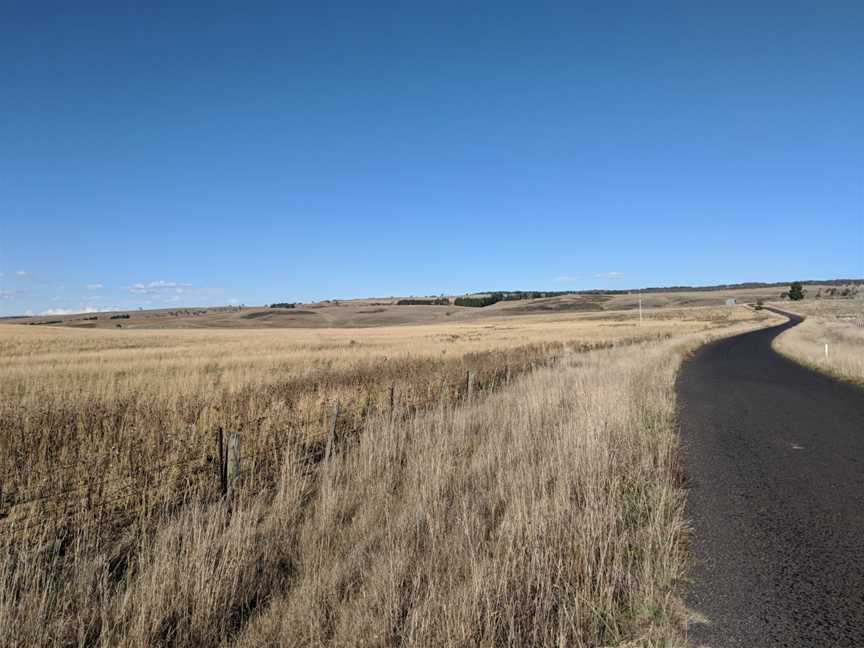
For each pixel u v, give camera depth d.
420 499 5.90
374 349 35.19
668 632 3.62
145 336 58.09
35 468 7.53
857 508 6.18
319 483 7.11
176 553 4.86
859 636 3.65
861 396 15.42
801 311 124.62
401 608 3.97
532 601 3.93
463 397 14.44
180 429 9.11
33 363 27.61
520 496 5.59
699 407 13.77
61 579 4.57
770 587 4.36
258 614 4.31
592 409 9.59
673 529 5.12
